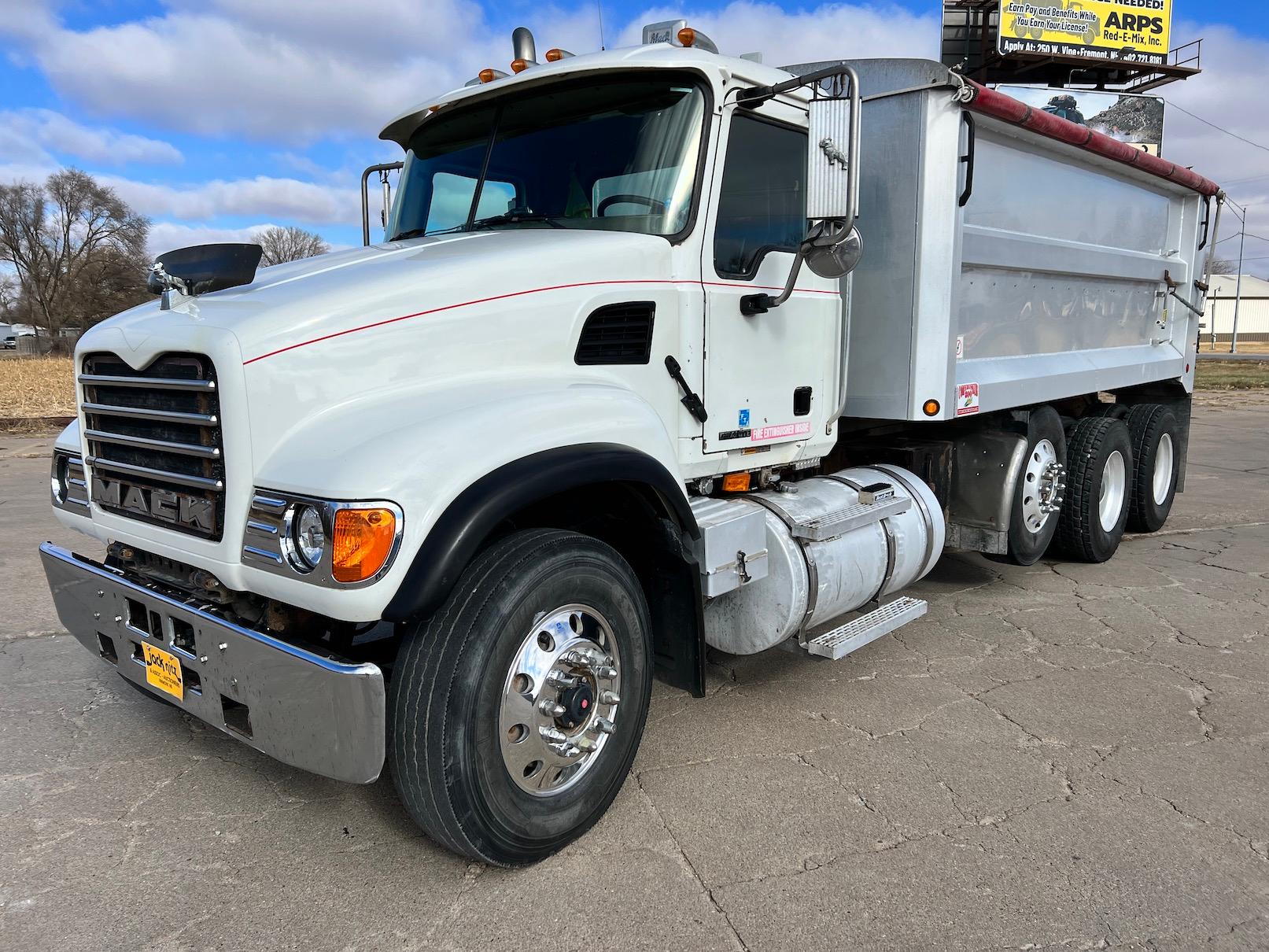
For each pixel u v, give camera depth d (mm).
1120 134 33062
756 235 3701
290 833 2924
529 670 2611
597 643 2902
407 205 4164
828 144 3164
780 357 3869
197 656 2670
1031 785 3213
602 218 3471
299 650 2379
